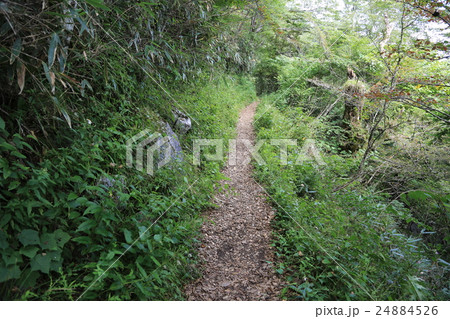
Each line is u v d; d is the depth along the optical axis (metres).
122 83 3.76
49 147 2.46
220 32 6.29
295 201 4.20
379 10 7.97
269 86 16.80
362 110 6.97
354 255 3.03
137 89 4.18
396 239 3.61
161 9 4.57
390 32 7.35
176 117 5.25
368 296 2.59
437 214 4.84
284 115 10.24
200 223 3.60
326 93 10.12
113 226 2.48
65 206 2.18
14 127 2.28
